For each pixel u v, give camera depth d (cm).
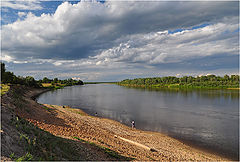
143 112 5375
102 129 2925
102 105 6756
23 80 12088
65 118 3069
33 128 1518
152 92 13050
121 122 4150
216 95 10181
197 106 6494
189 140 3031
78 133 2172
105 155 1576
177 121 4275
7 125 1231
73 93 12706
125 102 7606
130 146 2147
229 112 5369
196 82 18312
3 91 3744
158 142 2711
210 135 3284
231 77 18612
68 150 1374
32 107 3244
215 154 2498
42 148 1201
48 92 13488
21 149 1038
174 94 11175
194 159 2130
